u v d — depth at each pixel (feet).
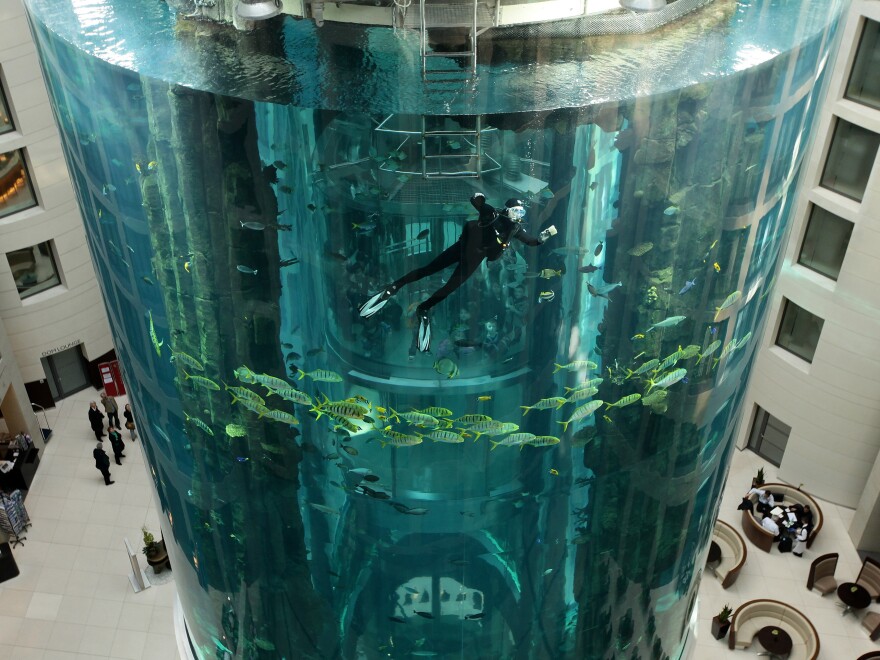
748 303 40.29
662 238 34.91
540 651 46.60
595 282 34.96
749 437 128.57
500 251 33.27
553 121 31.50
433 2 32.07
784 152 36.35
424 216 32.63
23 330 127.95
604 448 39.83
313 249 34.19
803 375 114.93
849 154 99.30
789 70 33.88
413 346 35.53
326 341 36.27
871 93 94.79
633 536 44.04
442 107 31.24
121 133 34.47
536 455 38.91
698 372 40.06
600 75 32.32
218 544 46.11
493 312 34.78
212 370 39.01
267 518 43.01
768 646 103.91
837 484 120.06
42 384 133.80
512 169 32.22
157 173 34.55
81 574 115.14
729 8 34.81
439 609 43.70
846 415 113.91
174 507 47.37
